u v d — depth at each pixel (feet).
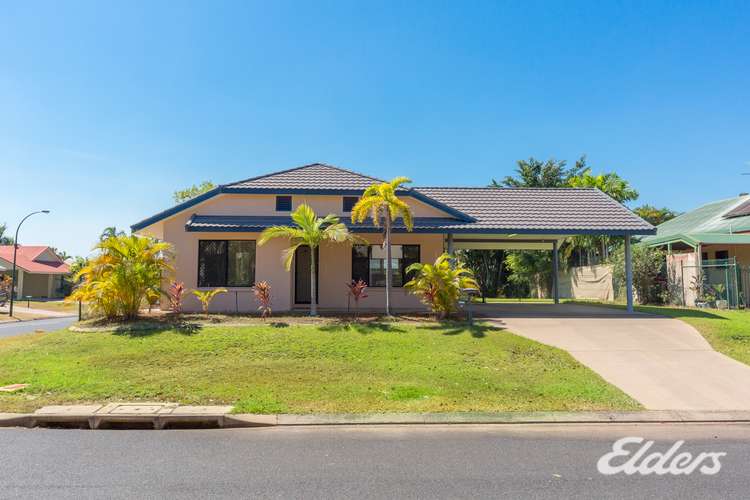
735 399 27.96
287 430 22.74
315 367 32.58
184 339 38.65
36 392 27.30
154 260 48.26
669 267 74.54
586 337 42.27
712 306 65.05
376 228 54.60
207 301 51.44
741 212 84.23
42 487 15.89
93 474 17.13
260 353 35.65
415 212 59.57
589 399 27.53
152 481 16.46
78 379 29.58
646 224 56.13
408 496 15.31
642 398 28.02
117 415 23.41
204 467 17.89
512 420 24.22
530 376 31.78
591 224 56.54
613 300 84.28
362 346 37.52
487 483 16.48
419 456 19.24
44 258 168.76
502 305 68.85
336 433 22.30
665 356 36.91
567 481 16.76
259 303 55.67
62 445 20.53
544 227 55.72
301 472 17.39
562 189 68.64
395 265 60.13
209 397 26.78
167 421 23.40
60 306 122.93
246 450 19.89
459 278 49.26
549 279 116.06
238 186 58.23
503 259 133.59
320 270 59.72
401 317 48.80
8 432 22.45
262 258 55.77
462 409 25.43
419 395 27.58
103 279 45.62
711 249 77.97
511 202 63.98
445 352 36.50
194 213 57.26
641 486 16.40
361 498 15.12
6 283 127.75
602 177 107.04
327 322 45.44
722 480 17.02
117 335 40.19
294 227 55.21
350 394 27.58
